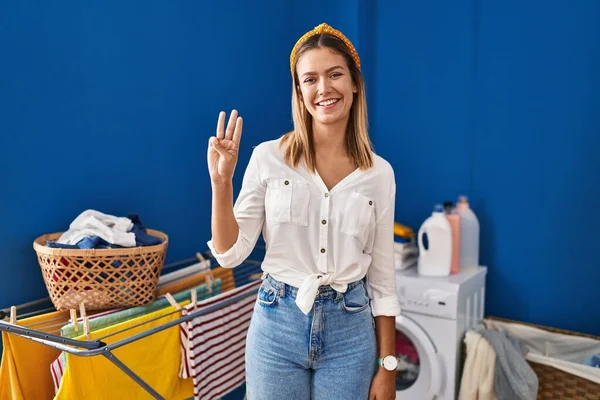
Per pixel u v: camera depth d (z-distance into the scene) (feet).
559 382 7.99
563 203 8.86
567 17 8.59
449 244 8.61
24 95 6.35
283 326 4.52
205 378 6.29
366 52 10.16
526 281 9.23
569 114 8.70
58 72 6.66
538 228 9.07
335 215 4.58
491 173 9.38
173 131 8.19
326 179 4.70
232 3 9.03
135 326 5.41
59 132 6.72
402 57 9.98
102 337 5.16
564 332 8.63
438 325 8.32
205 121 8.71
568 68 8.65
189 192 8.54
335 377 4.55
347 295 4.59
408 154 10.09
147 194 7.87
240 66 9.29
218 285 7.13
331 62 4.43
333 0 10.18
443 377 8.34
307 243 4.58
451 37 9.52
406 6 9.85
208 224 8.91
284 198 4.55
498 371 8.09
